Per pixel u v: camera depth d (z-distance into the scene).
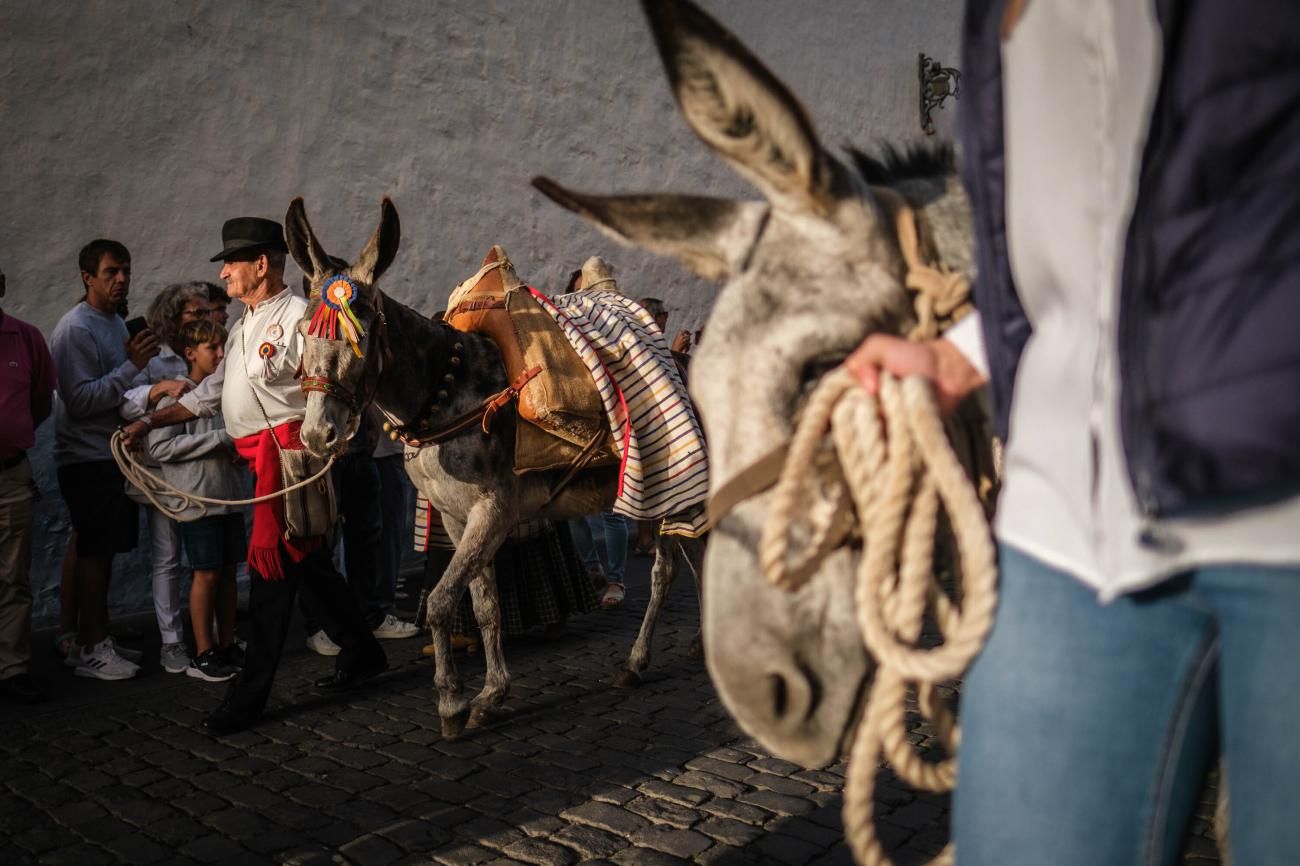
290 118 6.68
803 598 1.15
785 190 1.14
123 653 5.05
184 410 4.61
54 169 5.84
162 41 6.16
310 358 3.52
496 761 3.60
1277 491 0.76
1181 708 0.85
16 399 4.39
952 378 1.10
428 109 7.29
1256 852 0.76
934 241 1.25
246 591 6.48
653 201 1.25
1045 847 0.87
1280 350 0.74
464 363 3.86
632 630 5.65
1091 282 0.90
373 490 5.34
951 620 1.18
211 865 2.84
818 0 9.74
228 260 4.18
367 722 4.09
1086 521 0.88
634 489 3.81
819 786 3.27
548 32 7.92
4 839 3.04
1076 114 0.91
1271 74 0.75
